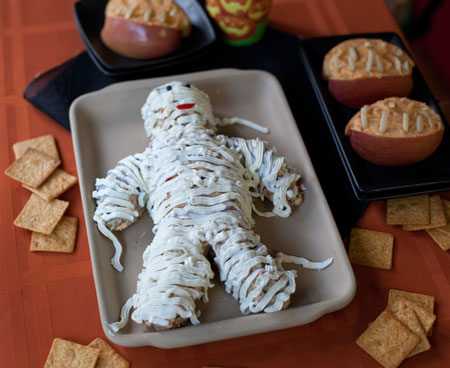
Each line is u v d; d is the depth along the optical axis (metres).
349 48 0.66
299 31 0.75
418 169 0.61
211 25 0.71
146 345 0.55
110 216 0.58
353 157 0.61
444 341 0.57
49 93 0.68
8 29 0.74
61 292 0.58
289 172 0.61
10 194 0.63
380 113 0.61
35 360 0.55
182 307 0.54
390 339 0.56
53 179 0.63
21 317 0.57
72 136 0.63
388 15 0.76
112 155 0.64
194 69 0.71
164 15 0.68
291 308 0.55
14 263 0.59
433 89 0.88
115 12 0.68
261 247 0.56
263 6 0.69
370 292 0.59
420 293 0.59
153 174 0.60
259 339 0.56
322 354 0.56
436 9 0.92
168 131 0.61
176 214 0.57
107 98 0.65
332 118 0.63
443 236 0.61
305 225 0.60
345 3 0.77
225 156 0.60
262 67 0.71
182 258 0.55
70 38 0.74
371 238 0.61
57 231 0.61
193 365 0.55
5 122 0.67
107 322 0.54
